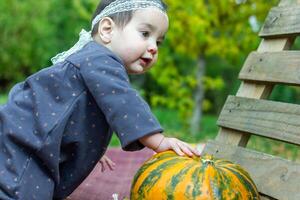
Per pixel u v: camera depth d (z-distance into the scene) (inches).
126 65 82.8
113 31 82.6
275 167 78.0
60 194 81.4
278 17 90.3
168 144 76.4
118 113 74.5
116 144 224.4
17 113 77.8
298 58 81.3
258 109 85.8
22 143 76.0
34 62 504.7
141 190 72.4
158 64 308.8
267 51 90.0
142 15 81.3
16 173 75.0
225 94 473.4
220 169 72.2
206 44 300.2
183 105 321.4
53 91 78.3
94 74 77.0
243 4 286.7
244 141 89.7
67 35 542.3
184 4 281.1
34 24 496.4
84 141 79.0
